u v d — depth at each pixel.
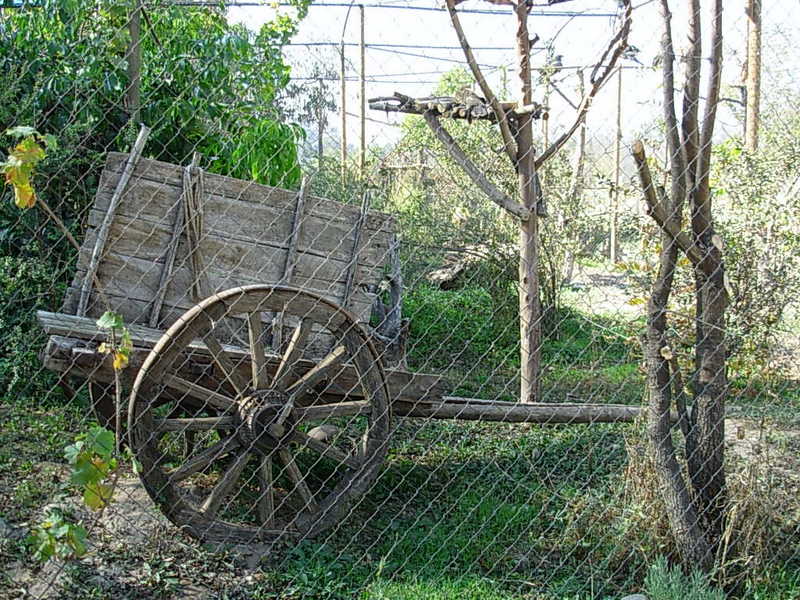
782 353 6.68
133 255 4.86
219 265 5.00
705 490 4.56
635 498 4.58
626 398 7.84
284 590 4.14
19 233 6.34
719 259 4.50
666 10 4.34
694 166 4.46
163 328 4.95
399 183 10.68
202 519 4.42
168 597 3.98
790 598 4.32
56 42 6.74
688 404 6.01
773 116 9.76
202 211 4.91
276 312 4.83
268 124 7.24
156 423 4.32
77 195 6.51
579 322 10.37
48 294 6.24
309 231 5.13
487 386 8.35
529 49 7.05
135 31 6.27
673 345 5.34
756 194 6.36
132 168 4.80
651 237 6.74
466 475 5.82
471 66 6.34
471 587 4.27
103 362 4.41
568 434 6.57
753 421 6.41
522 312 7.25
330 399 5.05
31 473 5.05
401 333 6.23
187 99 7.34
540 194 7.40
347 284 5.21
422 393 5.07
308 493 4.68
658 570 4.22
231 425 4.54
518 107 7.04
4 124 6.16
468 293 11.01
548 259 10.45
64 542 3.13
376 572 4.40
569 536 4.73
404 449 6.21
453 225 10.73
